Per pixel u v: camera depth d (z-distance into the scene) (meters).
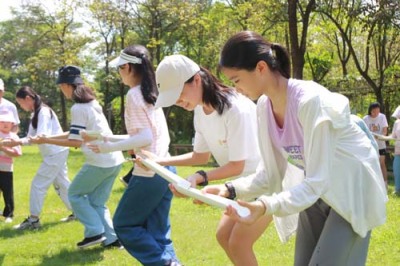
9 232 5.84
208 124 2.95
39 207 6.06
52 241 5.35
